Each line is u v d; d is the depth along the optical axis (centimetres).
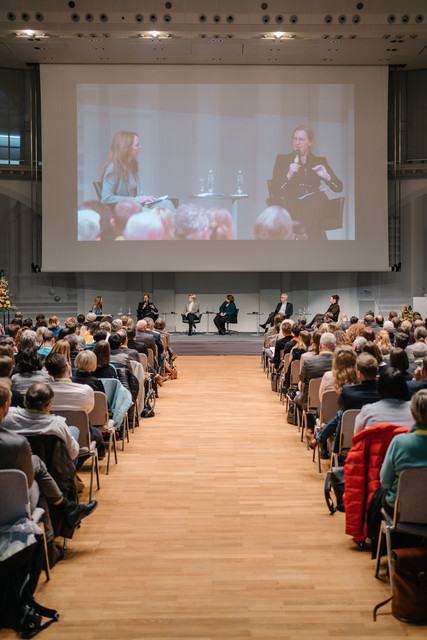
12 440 315
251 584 353
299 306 1806
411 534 329
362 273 1789
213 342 1507
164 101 1609
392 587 321
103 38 1403
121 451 638
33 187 1731
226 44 1451
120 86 1603
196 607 327
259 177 1622
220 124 1617
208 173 1620
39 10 1323
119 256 1620
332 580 358
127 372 641
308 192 1625
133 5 1325
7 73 1692
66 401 473
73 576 362
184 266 1628
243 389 1003
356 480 381
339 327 764
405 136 1756
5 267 1728
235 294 1844
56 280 1764
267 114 1617
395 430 365
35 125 1719
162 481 542
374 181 1625
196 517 457
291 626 309
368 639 299
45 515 359
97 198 1612
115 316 1773
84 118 1603
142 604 330
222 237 1627
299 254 1631
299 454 627
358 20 1339
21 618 304
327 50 1498
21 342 628
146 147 1612
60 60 1573
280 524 443
